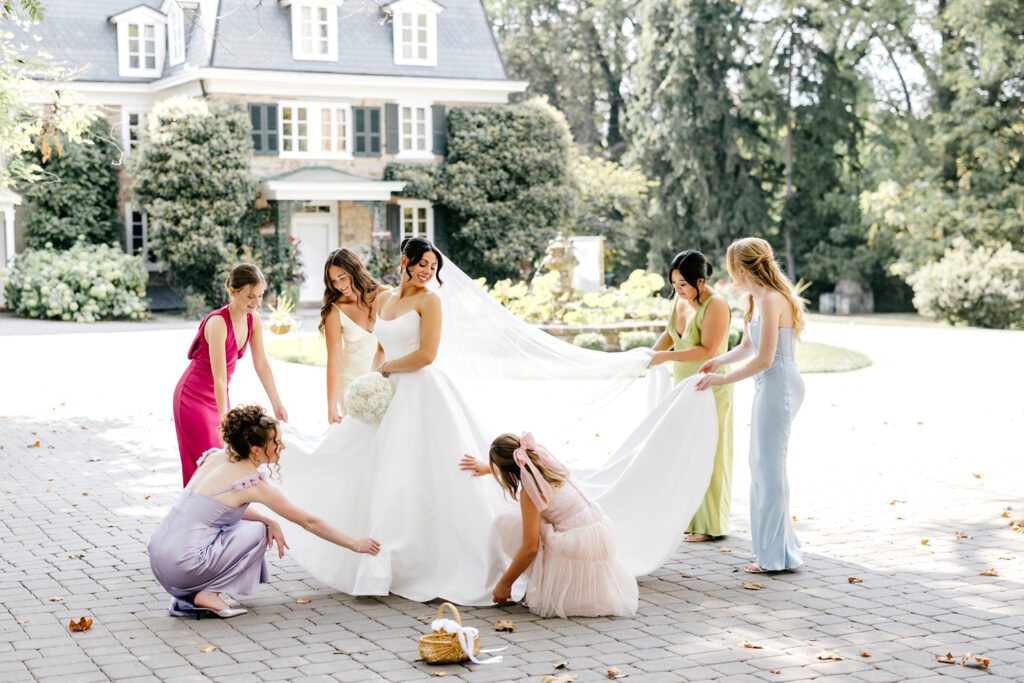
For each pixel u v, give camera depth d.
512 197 31.88
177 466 9.55
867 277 38.25
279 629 5.24
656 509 6.15
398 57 31.58
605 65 47.09
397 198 31.58
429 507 5.83
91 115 14.75
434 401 5.88
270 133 29.95
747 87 40.16
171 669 4.64
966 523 7.47
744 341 6.56
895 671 4.62
